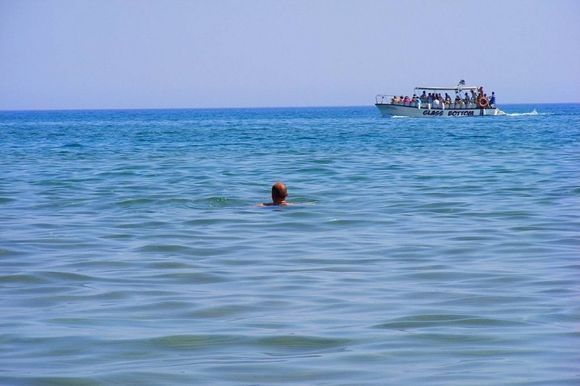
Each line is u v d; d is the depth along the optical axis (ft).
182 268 63.26
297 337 43.80
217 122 593.42
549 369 38.01
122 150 225.35
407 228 81.92
